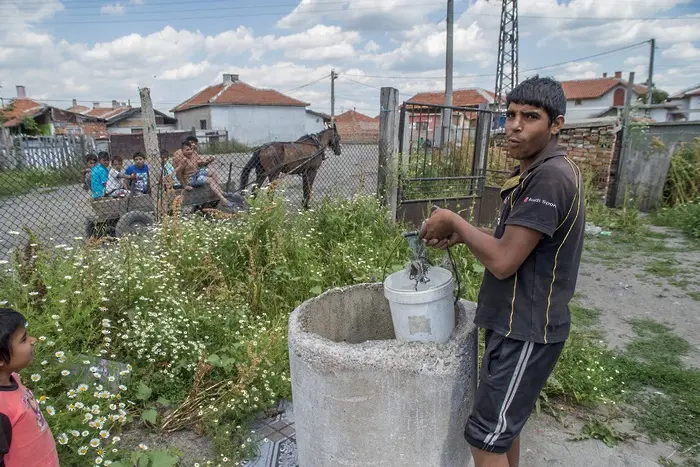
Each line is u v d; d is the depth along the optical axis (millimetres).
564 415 3086
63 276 3297
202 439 2807
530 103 1669
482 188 7180
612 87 50531
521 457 2695
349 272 4828
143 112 5449
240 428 2807
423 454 1955
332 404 1944
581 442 2824
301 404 2078
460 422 2012
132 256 4000
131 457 2342
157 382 3121
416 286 2061
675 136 9766
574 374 3281
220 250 4668
